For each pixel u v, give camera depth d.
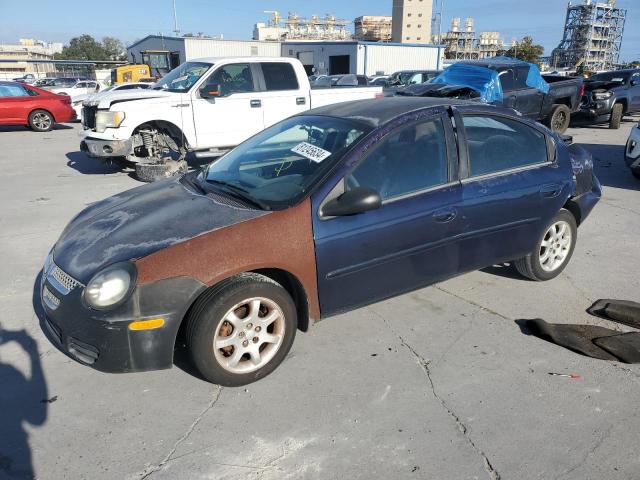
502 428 2.68
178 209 3.24
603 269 4.77
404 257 3.39
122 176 8.91
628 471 2.39
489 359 3.30
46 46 153.75
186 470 2.41
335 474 2.38
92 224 3.33
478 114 3.80
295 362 3.26
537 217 4.04
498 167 3.84
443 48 38.47
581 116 14.92
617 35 122.19
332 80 20.08
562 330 3.60
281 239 2.96
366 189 3.03
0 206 6.92
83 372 3.18
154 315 2.68
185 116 8.41
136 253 2.78
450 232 3.54
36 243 5.45
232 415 2.78
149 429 2.68
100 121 8.15
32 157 11.01
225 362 2.92
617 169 9.49
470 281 4.49
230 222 2.95
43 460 2.48
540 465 2.43
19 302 4.09
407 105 3.68
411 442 2.58
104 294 2.66
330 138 3.47
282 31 131.88
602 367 3.20
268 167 3.54
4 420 2.75
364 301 3.37
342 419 2.75
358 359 3.30
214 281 2.78
